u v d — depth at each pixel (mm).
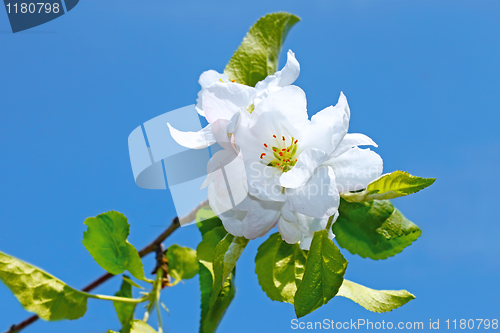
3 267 450
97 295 462
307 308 430
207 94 437
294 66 448
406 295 451
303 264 459
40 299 452
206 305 463
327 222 438
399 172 432
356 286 456
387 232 465
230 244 446
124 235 465
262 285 457
